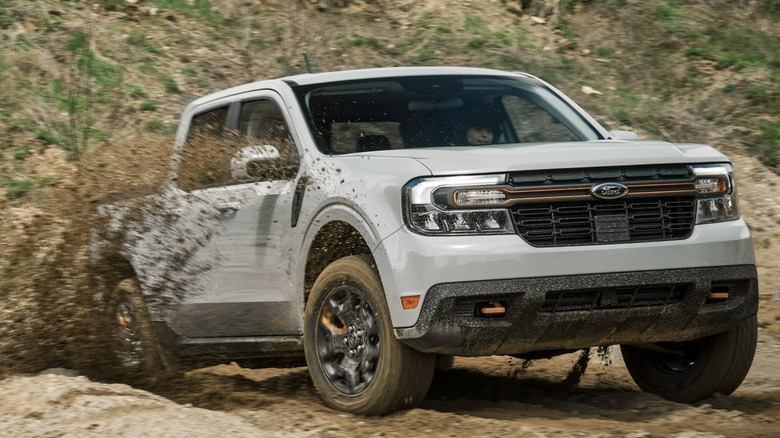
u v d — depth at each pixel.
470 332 6.84
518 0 24.84
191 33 21.38
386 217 7.03
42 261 10.13
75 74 19.12
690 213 7.34
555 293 6.90
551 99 9.12
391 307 6.96
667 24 24.14
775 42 24.16
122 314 9.79
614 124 20.67
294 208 7.95
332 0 23.56
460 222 6.88
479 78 9.13
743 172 19.42
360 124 8.30
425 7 23.94
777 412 7.61
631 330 7.23
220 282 8.70
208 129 9.48
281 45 21.59
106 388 7.75
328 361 7.66
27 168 16.66
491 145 8.09
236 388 9.10
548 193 6.99
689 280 7.17
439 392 8.91
